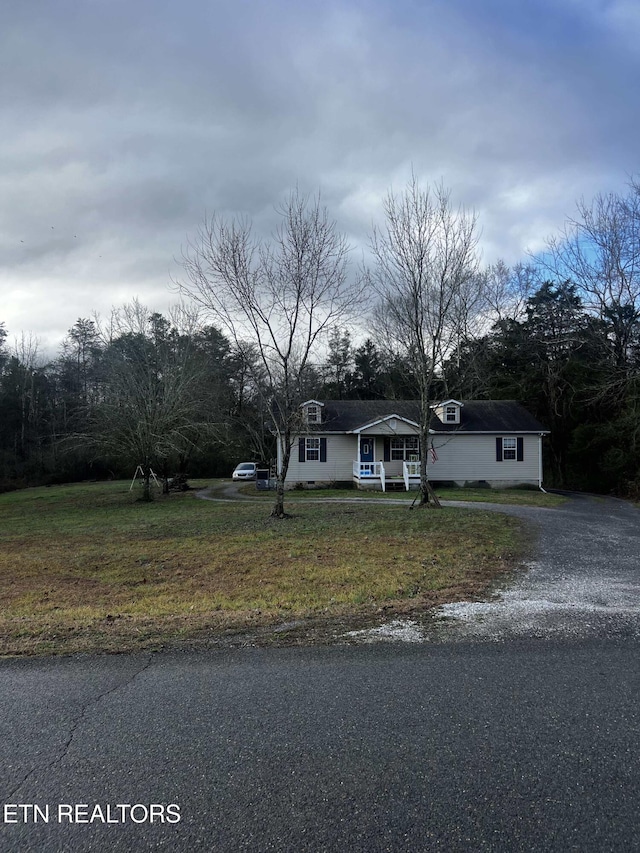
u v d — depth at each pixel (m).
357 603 6.27
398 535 11.19
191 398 24.16
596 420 28.53
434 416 25.48
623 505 19.33
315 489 25.58
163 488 25.97
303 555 9.45
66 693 3.84
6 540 13.07
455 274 15.39
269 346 14.55
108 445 22.34
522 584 7.14
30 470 39.94
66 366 46.56
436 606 6.03
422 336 15.96
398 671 4.14
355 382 45.31
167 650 4.71
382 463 24.53
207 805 2.57
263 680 4.00
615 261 26.28
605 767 2.83
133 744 3.12
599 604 6.10
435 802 2.56
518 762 2.88
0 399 41.03
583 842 2.29
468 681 3.93
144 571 8.99
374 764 2.87
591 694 3.71
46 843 2.35
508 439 25.50
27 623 5.70
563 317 30.61
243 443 35.59
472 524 12.55
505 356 32.28
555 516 14.41
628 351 27.33
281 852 2.26
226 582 7.86
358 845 2.29
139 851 2.29
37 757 3.01
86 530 14.23
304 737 3.16
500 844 2.28
